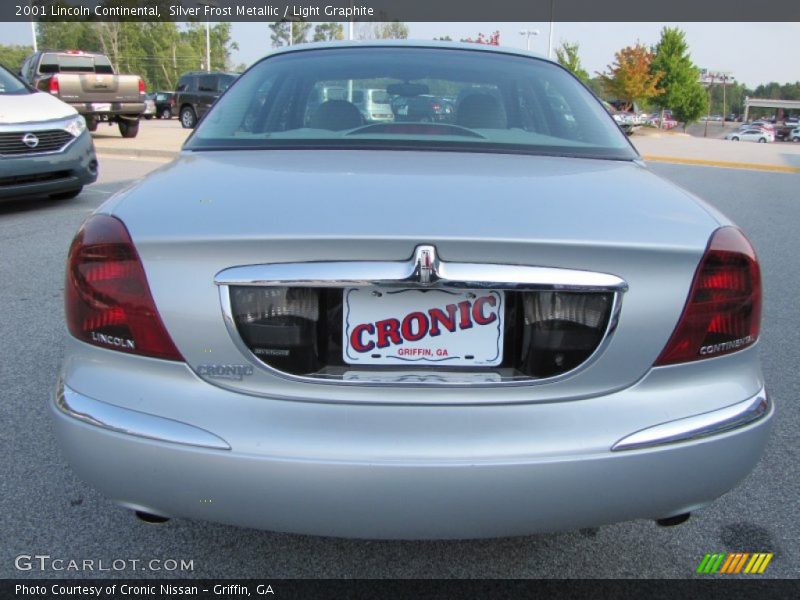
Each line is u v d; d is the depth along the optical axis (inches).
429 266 63.0
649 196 77.4
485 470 64.2
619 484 66.3
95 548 90.1
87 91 603.8
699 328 68.0
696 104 2196.1
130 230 67.4
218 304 65.4
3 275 206.2
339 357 67.1
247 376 66.5
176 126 947.3
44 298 186.9
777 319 183.6
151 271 66.2
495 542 92.4
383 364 67.1
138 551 89.8
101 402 68.2
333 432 65.2
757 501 102.1
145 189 76.5
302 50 118.4
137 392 67.7
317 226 64.9
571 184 79.3
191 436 65.7
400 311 66.3
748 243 72.4
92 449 68.0
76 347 72.1
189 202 71.1
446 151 93.7
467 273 63.7
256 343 66.2
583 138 101.9
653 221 69.8
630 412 67.1
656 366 67.7
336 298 66.3
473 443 65.0
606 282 64.9
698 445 67.6
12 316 172.6
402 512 65.1
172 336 66.3
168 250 65.6
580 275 64.6
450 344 66.8
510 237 63.5
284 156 89.5
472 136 99.6
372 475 64.0
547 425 66.1
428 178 77.9
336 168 82.1
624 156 98.4
